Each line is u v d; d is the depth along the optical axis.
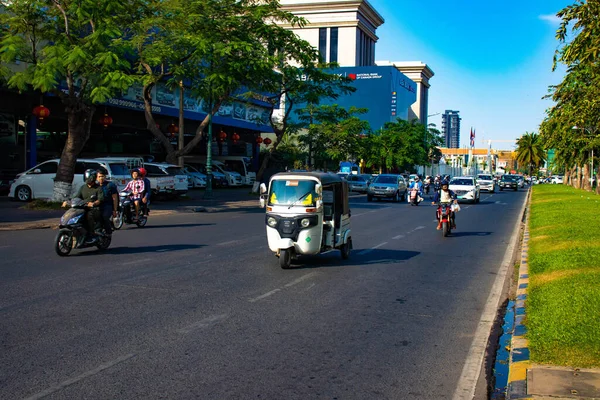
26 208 21.48
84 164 23.91
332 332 6.75
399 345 6.34
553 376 5.05
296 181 11.02
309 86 35.31
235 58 25.64
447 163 149.88
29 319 6.95
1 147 27.83
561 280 9.02
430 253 13.80
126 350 5.86
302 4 112.12
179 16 24.12
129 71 26.00
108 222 12.59
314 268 11.20
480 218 25.27
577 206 26.94
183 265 11.07
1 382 4.92
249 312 7.56
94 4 19.14
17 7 19.86
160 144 45.47
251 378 5.17
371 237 16.91
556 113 15.61
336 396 4.81
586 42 10.20
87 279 9.48
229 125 45.06
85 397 4.63
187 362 5.54
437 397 4.88
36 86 18.47
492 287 9.84
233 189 44.25
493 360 5.99
